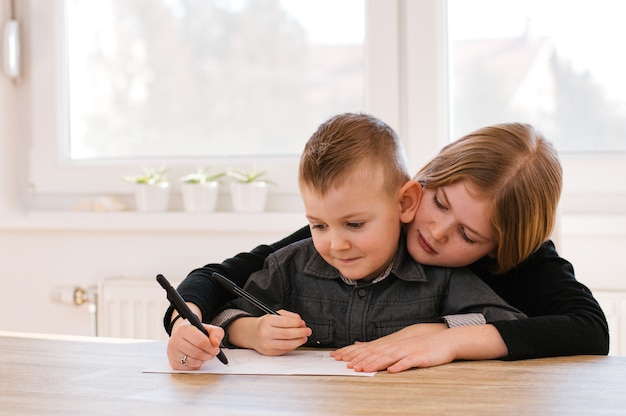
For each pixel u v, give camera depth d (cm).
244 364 106
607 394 87
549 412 80
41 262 246
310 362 106
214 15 240
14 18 253
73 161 252
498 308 116
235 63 239
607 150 210
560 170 125
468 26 216
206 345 102
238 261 136
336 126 116
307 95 233
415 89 214
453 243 118
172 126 246
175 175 240
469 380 94
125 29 248
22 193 256
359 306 123
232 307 128
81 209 242
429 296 122
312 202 113
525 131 124
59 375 101
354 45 227
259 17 236
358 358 102
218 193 237
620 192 205
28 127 255
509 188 117
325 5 229
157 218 230
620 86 208
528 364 103
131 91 248
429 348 103
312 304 126
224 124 241
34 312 247
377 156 114
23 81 254
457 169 117
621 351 191
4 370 104
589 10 209
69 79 253
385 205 115
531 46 213
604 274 201
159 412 82
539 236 121
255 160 235
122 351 115
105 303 228
